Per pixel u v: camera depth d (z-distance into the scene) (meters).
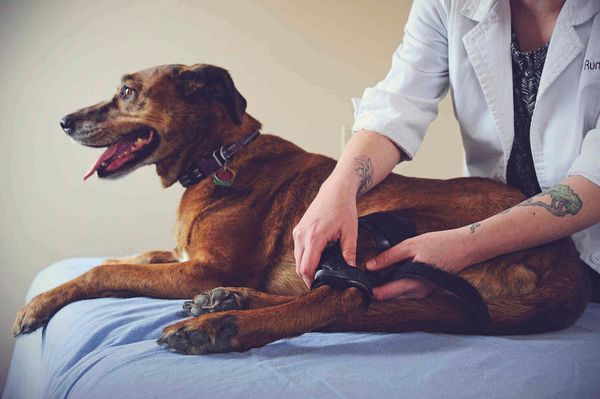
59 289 1.31
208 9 3.36
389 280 1.00
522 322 0.96
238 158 1.49
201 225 1.40
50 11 3.18
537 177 1.27
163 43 3.31
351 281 0.93
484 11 1.28
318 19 3.48
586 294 1.06
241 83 3.43
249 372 0.77
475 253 1.00
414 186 1.33
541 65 1.25
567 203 1.02
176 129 1.54
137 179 3.27
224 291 1.04
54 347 1.11
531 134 1.25
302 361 0.81
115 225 3.27
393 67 1.45
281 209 1.38
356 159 1.20
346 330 0.97
